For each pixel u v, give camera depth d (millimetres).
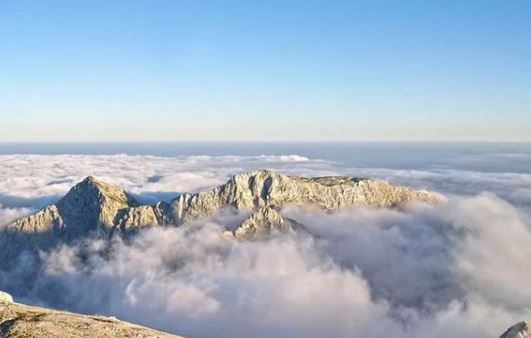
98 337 88625
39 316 94875
